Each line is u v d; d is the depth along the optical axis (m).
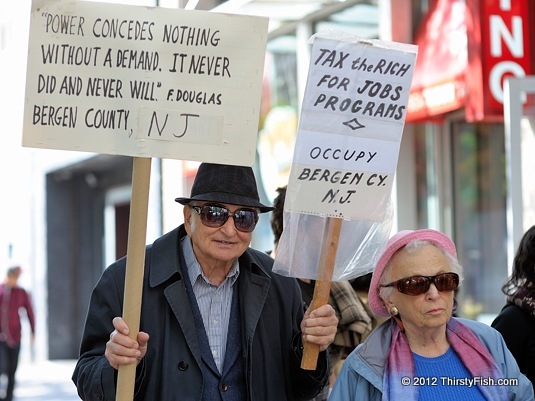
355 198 4.91
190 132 4.83
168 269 5.18
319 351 5.00
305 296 6.20
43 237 27.55
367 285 6.60
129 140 4.81
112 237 27.61
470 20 10.96
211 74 4.84
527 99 9.21
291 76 15.30
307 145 4.84
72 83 4.82
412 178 13.03
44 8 4.81
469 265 12.57
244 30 4.84
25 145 4.82
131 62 4.82
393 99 4.88
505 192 12.10
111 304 5.21
